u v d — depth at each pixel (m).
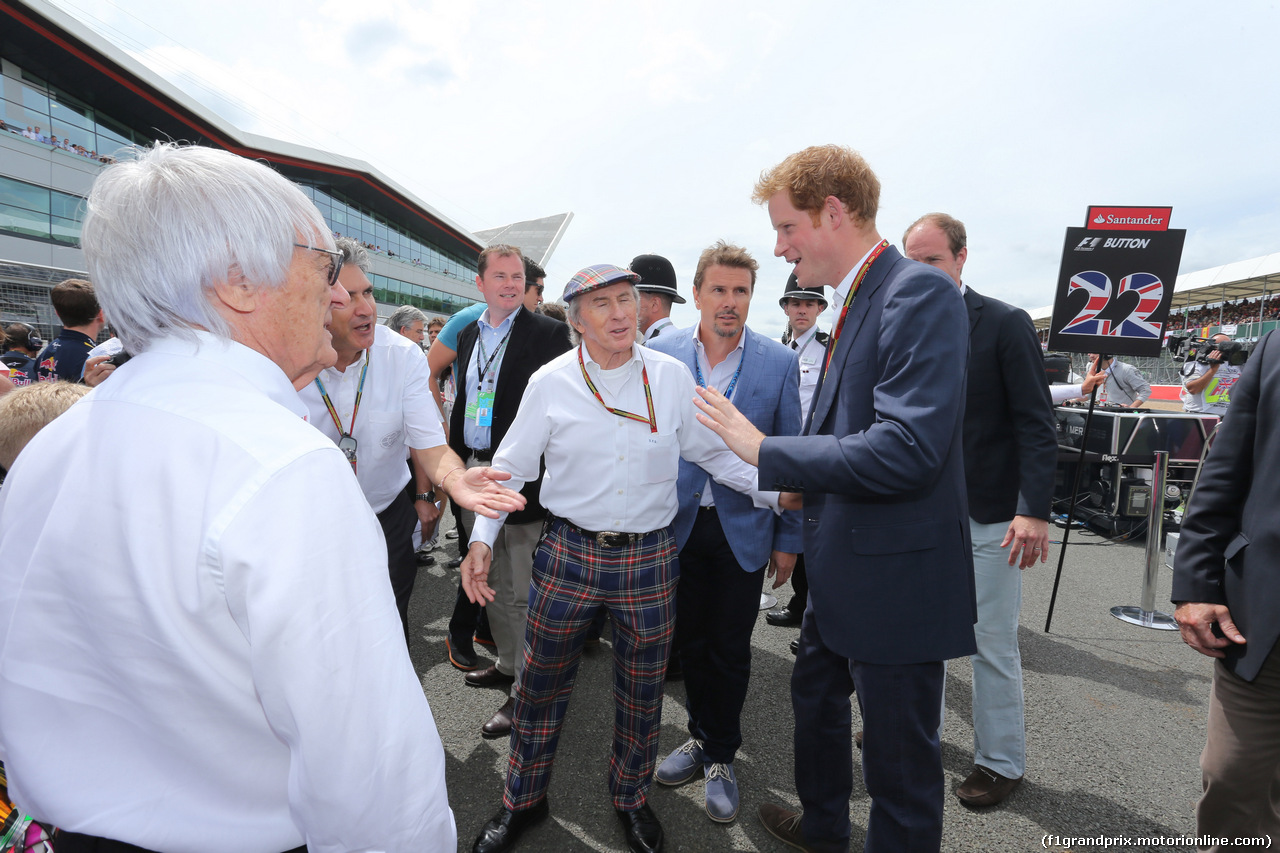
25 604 0.57
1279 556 1.18
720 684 1.87
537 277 3.46
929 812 1.24
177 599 0.53
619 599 1.58
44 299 13.70
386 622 0.58
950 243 1.99
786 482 1.20
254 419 0.57
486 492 1.44
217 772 0.58
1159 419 4.87
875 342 1.26
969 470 1.98
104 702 0.57
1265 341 1.30
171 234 0.58
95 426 0.58
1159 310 3.04
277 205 0.63
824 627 1.32
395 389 1.72
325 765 0.53
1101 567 4.25
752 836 1.79
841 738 1.51
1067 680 2.67
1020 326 1.90
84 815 0.56
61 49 15.88
